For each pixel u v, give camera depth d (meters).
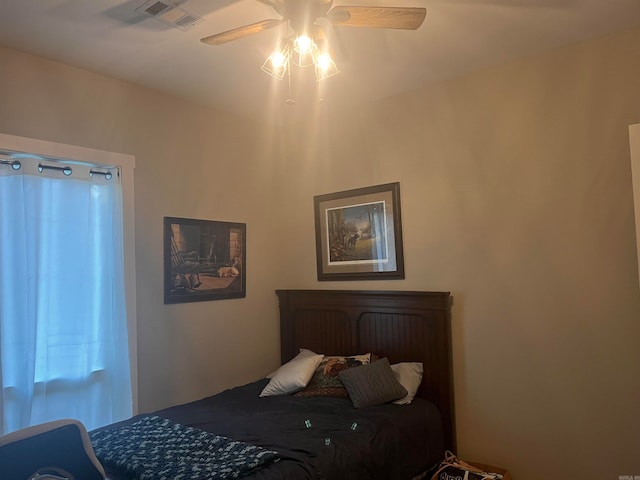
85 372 2.63
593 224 2.53
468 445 2.92
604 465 2.47
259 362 3.69
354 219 3.50
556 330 2.63
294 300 3.75
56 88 2.61
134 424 2.39
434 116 3.12
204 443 2.10
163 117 3.15
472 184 2.96
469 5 2.17
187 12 2.16
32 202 2.45
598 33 2.49
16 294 2.36
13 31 2.28
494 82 2.88
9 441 1.68
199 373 3.24
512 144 2.80
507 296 2.81
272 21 1.80
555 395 2.63
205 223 3.35
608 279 2.48
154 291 3.01
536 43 2.59
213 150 3.46
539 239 2.70
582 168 2.57
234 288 3.53
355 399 2.73
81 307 2.63
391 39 2.49
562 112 2.64
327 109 3.58
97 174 2.76
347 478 2.08
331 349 3.53
